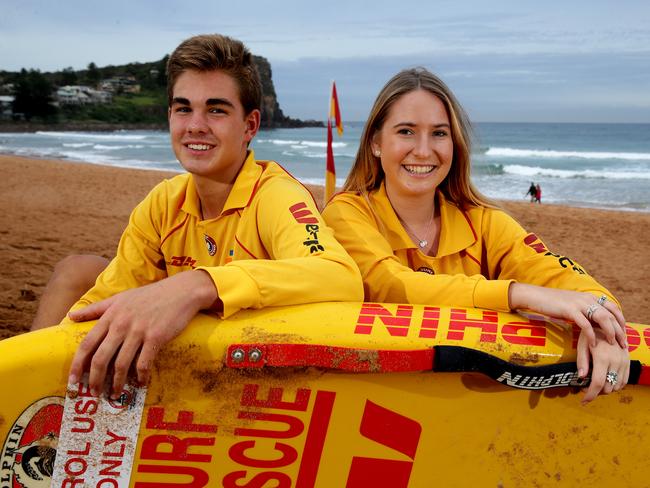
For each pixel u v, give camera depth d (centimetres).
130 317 140
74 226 1063
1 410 142
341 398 153
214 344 147
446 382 154
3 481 146
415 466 159
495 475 161
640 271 1043
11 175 2083
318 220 192
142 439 149
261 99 225
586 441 160
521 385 150
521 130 11956
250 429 153
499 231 240
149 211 225
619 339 154
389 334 152
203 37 207
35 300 563
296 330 151
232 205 211
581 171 4028
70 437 146
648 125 14425
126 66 19000
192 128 205
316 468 157
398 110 230
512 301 171
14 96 12706
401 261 237
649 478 162
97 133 11050
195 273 152
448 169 235
